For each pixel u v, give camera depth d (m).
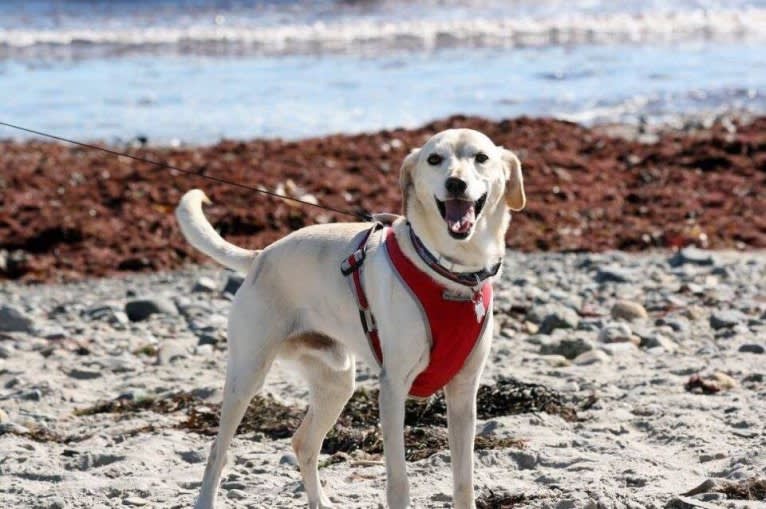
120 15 39.88
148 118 23.73
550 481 7.15
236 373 6.76
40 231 15.91
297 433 7.01
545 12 39.94
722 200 17.09
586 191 17.67
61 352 10.86
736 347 10.34
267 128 22.84
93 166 19.42
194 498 7.15
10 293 13.88
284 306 6.75
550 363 10.05
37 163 19.73
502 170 6.43
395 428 6.17
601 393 9.09
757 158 19.14
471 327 6.18
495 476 7.32
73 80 28.16
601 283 13.09
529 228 15.98
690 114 23.55
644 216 16.53
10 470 7.73
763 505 6.45
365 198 17.39
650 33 35.69
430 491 7.13
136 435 8.52
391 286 6.21
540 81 27.47
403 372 6.20
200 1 42.72
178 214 7.32
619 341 10.59
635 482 7.04
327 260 6.60
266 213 16.39
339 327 6.59
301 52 32.56
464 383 6.37
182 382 9.86
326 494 7.18
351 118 23.64
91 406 9.28
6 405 9.28
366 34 35.38
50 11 40.59
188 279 14.28
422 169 6.27
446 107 24.56
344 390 6.94
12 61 31.28
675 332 10.93
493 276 6.33
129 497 7.20
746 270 13.45
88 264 15.02
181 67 30.14
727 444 7.70
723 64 29.67
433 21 37.97
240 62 30.88
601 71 28.77
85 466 7.90
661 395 8.96
